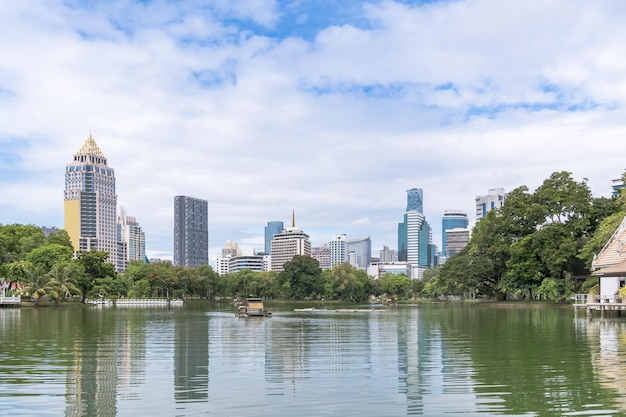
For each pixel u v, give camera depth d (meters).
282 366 25.25
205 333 43.41
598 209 89.06
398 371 23.56
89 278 135.88
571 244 83.62
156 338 38.62
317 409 17.28
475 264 105.75
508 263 95.00
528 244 91.31
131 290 173.75
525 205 95.88
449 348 31.12
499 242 100.75
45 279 116.06
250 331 45.50
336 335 40.97
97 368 24.69
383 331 44.25
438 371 23.38
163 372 23.58
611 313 62.25
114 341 36.50
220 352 30.41
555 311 72.25
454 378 21.78
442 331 42.91
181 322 58.72
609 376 21.72
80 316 72.88
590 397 18.31
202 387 20.50
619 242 62.84
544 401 17.84
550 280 85.75
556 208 90.31
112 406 17.64
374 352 30.00
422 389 19.86
